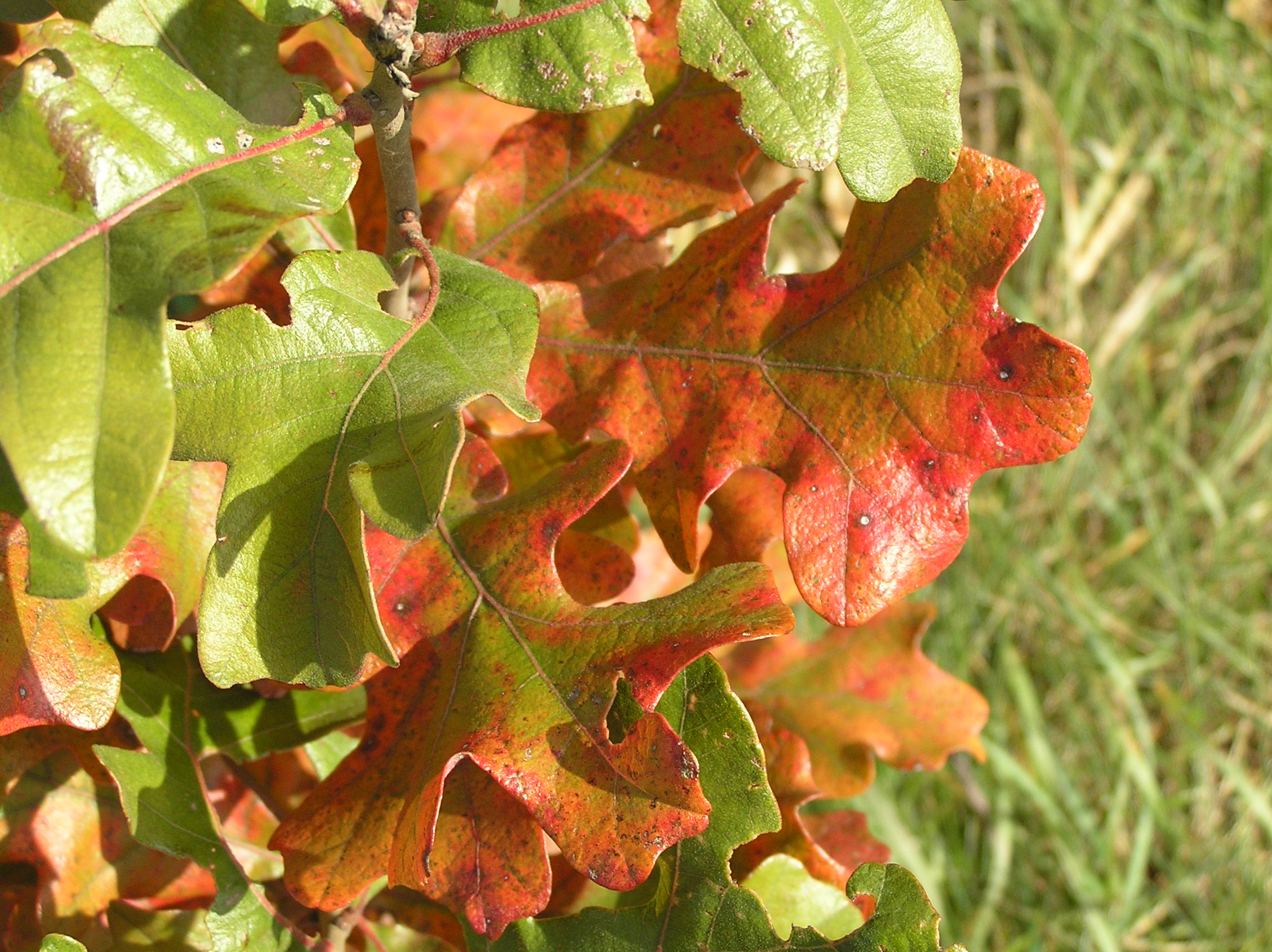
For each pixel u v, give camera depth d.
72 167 0.35
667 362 0.43
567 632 0.40
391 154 0.39
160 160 0.36
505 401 0.37
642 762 0.38
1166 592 1.09
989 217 0.40
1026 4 1.15
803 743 0.48
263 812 0.47
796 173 0.69
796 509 0.41
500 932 0.40
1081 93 1.14
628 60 0.38
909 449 0.41
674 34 0.43
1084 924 0.99
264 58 0.41
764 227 0.42
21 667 0.39
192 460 0.37
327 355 0.38
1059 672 1.07
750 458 0.42
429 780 0.39
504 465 0.46
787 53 0.38
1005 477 1.08
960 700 0.53
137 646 0.43
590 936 0.41
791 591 0.54
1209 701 1.09
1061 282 1.11
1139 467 1.11
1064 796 1.01
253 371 0.37
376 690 0.41
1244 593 1.12
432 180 0.52
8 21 0.40
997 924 0.99
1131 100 1.19
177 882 0.45
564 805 0.38
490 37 0.38
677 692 0.40
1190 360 1.16
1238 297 1.17
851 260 0.42
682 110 0.44
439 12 0.38
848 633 0.53
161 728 0.43
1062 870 1.00
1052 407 0.40
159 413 0.34
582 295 0.44
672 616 0.39
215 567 0.37
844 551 0.41
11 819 0.44
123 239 0.35
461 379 0.37
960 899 0.98
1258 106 1.20
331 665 0.37
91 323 0.34
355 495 0.36
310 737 0.44
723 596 0.39
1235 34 1.22
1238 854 1.04
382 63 0.38
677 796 0.38
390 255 0.40
